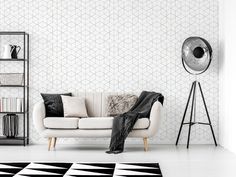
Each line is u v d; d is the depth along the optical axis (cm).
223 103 612
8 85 618
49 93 646
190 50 609
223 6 613
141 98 602
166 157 508
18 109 622
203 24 646
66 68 647
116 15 648
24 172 408
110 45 648
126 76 646
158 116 557
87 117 595
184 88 645
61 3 649
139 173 405
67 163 461
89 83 648
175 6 646
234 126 546
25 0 650
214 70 645
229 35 578
